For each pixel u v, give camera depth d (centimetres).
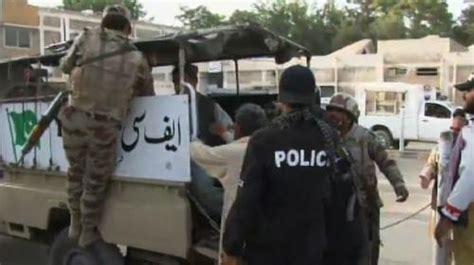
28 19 5409
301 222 317
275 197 319
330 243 332
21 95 616
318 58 5103
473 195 432
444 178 494
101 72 482
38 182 597
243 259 326
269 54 607
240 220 315
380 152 510
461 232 463
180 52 493
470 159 429
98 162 496
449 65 5100
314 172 320
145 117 486
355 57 5028
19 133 607
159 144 478
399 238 880
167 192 474
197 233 471
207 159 444
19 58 607
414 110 2592
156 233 481
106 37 488
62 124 500
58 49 616
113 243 511
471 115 451
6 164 629
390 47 5616
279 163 317
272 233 318
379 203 504
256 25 550
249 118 450
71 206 516
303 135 321
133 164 495
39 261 709
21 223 612
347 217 333
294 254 318
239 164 432
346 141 495
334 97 504
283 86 328
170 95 469
